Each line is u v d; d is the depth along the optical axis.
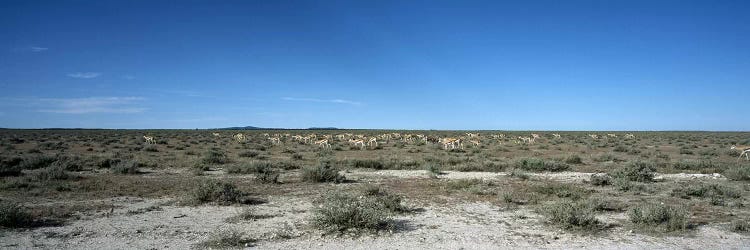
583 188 20.50
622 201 17.30
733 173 24.22
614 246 11.04
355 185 21.55
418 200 17.45
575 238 11.73
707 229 12.66
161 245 10.89
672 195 18.61
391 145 60.22
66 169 26.47
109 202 16.53
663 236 11.91
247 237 11.59
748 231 12.41
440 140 65.62
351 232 12.07
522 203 16.86
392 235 11.94
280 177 24.33
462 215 14.66
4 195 17.56
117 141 66.00
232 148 53.53
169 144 59.78
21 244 10.80
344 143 65.12
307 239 11.47
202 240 11.34
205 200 16.64
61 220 13.44
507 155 43.94
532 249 10.79
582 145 61.03
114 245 10.86
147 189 19.58
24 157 31.30
